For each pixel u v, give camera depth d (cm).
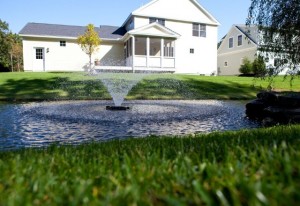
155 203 104
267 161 138
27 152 227
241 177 115
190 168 136
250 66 2414
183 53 2462
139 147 230
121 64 2402
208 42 2547
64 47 2261
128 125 563
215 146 217
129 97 1180
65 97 1144
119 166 156
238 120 660
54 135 471
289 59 728
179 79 1723
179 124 586
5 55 3978
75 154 204
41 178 130
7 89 1266
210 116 696
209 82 1652
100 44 2344
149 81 1627
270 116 638
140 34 2083
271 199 93
